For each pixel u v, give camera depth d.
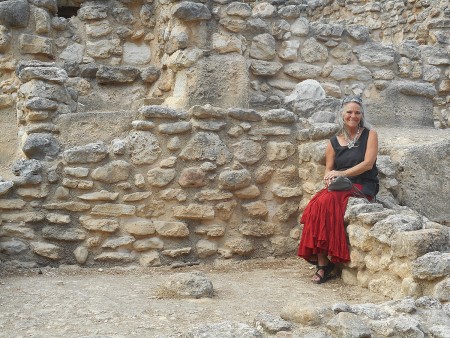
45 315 3.88
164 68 6.69
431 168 5.55
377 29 11.37
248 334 3.36
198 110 5.55
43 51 6.75
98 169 5.41
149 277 5.06
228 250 5.57
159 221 5.47
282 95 6.70
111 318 3.84
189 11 6.02
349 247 4.71
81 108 6.62
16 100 6.59
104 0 7.11
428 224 4.47
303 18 6.83
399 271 4.13
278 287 4.67
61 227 5.36
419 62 7.29
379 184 5.38
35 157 5.48
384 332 3.42
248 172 5.66
